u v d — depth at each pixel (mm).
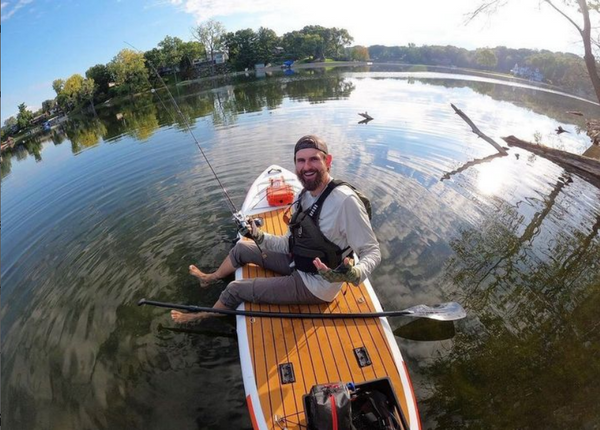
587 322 1944
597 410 1486
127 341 2010
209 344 1933
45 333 2180
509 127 5891
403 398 1413
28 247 3314
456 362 1757
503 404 1542
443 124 5898
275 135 5746
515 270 2385
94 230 3340
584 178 3750
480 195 3383
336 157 4449
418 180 3713
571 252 2539
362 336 1672
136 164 5172
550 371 1682
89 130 10977
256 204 2883
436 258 2527
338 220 1462
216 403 1629
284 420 1346
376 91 10375
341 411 1120
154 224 3227
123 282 2498
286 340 1659
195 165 4668
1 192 5453
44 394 1783
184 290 2342
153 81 29859
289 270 1990
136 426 1568
